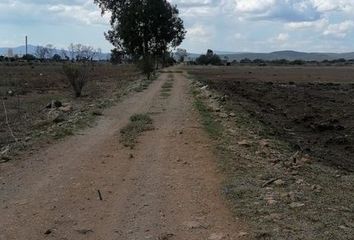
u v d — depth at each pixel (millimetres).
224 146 11961
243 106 23938
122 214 7125
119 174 9398
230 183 8570
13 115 20250
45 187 8523
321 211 7125
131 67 88562
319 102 28484
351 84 45219
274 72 80562
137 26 69000
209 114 18266
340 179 9859
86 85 39094
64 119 17594
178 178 9055
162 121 16469
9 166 10070
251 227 6500
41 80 46781
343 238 6109
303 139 16594
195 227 6566
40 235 6367
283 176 9211
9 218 6988
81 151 11547
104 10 70688
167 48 73062
